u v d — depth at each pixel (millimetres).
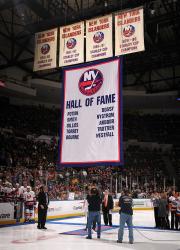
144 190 26312
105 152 8008
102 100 8281
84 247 7934
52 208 15961
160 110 38469
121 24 12453
